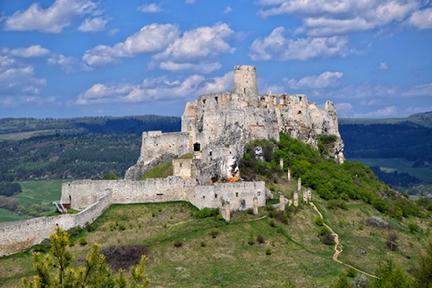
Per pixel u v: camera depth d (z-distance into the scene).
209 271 121.38
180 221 146.88
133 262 122.62
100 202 149.88
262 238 138.00
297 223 151.50
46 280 64.19
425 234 174.25
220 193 152.38
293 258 130.75
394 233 164.12
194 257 127.69
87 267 66.81
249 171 175.00
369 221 168.75
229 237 137.00
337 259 135.12
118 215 150.12
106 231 140.12
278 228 145.62
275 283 116.06
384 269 95.62
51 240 65.69
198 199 153.25
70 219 137.50
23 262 122.50
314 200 172.25
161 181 159.38
